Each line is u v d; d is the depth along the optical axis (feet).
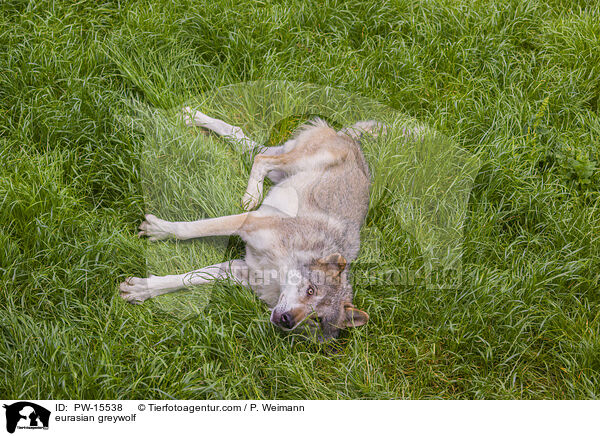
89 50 15.28
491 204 14.69
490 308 13.67
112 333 13.17
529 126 15.24
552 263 14.07
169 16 15.72
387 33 16.33
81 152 14.60
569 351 13.56
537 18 16.60
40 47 15.11
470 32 16.21
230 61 15.69
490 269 14.16
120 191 14.42
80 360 12.72
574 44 16.21
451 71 15.92
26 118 14.48
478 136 15.24
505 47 16.10
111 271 13.53
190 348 13.12
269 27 15.87
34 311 13.19
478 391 13.20
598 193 14.79
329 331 13.47
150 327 13.29
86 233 13.79
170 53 15.53
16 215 13.67
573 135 15.43
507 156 14.94
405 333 13.75
